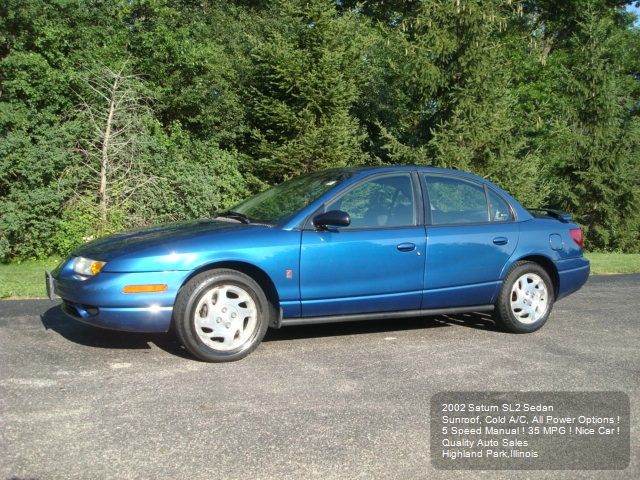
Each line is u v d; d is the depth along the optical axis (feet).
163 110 47.09
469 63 48.29
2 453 12.11
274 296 18.66
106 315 17.26
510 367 18.08
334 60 45.70
